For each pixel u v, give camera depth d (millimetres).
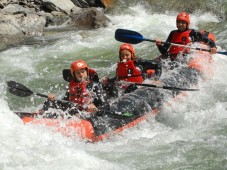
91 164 12523
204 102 17281
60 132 13906
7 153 12398
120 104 15453
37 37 27562
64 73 15930
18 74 22172
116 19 30734
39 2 32594
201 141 14320
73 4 33156
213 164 12883
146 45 24984
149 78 17125
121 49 16922
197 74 18359
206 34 20188
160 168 12742
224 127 15312
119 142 14469
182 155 13453
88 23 29406
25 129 13742
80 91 15094
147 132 15242
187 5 30375
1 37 26344
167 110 16328
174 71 18172
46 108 15109
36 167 11953
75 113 14875
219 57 20781
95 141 14180
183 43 19828
